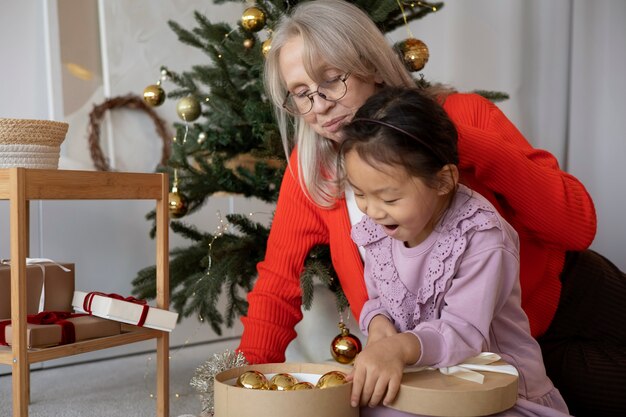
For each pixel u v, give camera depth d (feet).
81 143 8.79
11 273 4.35
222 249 6.07
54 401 6.15
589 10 9.66
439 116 3.42
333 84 4.08
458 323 3.45
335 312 6.47
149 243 8.09
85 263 7.58
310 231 4.88
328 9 4.11
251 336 4.75
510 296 3.75
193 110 6.22
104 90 9.04
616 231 9.54
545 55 9.75
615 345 4.95
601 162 9.65
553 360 4.76
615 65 9.50
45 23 8.63
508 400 3.15
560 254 4.81
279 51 4.27
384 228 3.53
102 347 4.80
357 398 3.16
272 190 6.53
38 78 8.68
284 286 4.85
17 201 4.33
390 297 3.82
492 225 3.55
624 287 5.13
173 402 6.11
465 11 10.14
